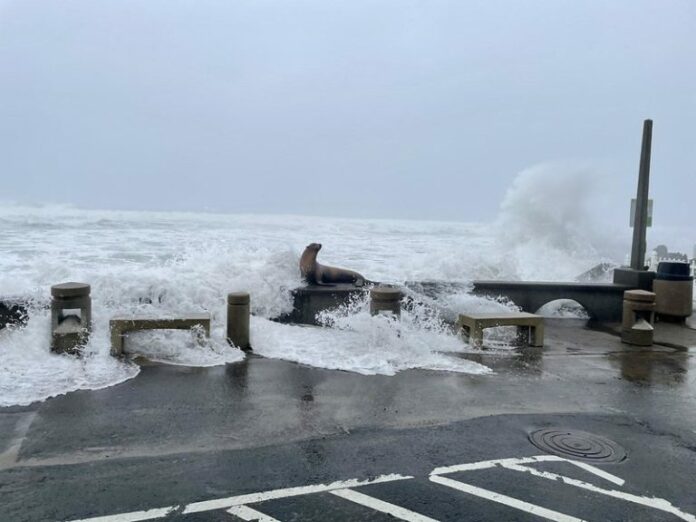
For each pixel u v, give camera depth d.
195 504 3.47
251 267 9.10
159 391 5.57
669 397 5.88
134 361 6.52
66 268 8.02
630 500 3.66
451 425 4.90
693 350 8.09
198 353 6.87
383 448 4.38
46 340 6.73
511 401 5.60
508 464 4.14
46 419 4.77
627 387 6.20
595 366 7.08
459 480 3.87
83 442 4.33
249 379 6.04
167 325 6.87
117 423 4.72
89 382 5.73
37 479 3.74
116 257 15.04
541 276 14.45
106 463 3.99
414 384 6.05
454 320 9.24
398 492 3.68
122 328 6.69
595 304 10.30
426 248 22.12
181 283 8.20
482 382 6.22
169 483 3.72
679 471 4.11
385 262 15.34
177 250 17.20
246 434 4.58
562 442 4.58
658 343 8.53
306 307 8.80
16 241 19.53
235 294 7.14
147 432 4.55
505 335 8.65
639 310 8.34
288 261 9.38
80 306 6.69
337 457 4.19
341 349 7.27
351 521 3.33
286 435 4.58
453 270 11.57
